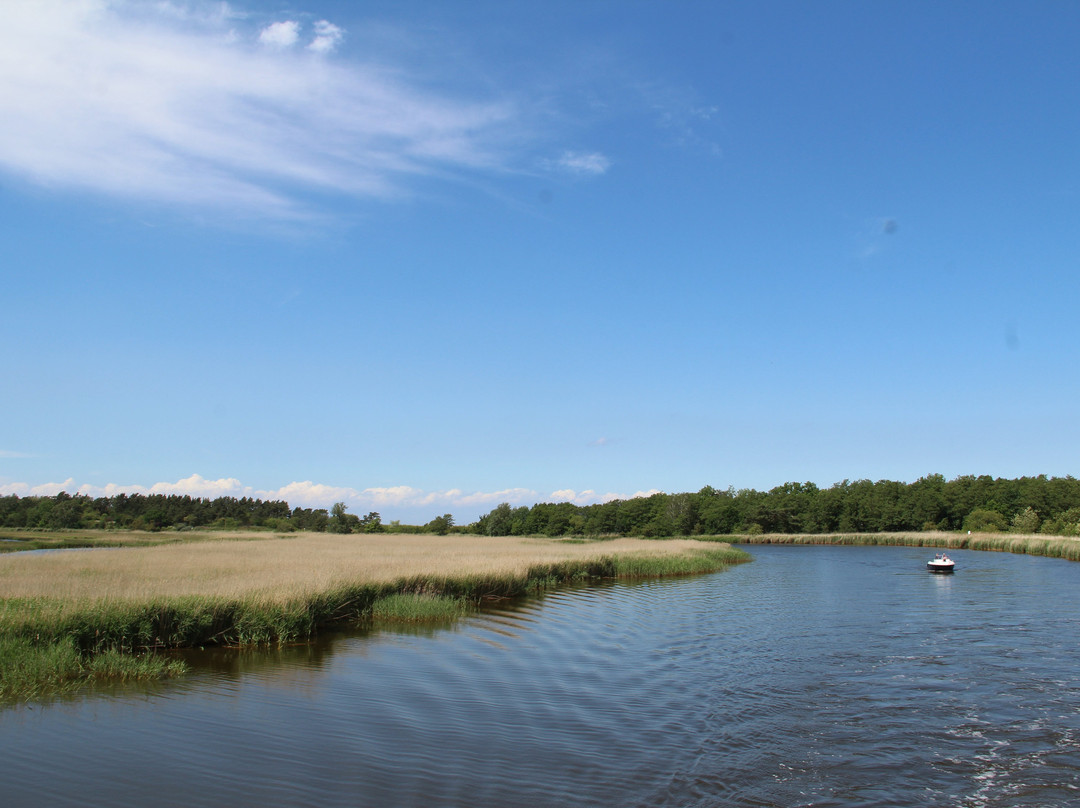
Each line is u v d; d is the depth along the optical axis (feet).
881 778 31.37
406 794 27.84
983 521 348.79
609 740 35.78
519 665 53.26
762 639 66.39
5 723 35.17
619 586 119.14
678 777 30.83
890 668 53.98
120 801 26.25
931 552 249.55
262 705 40.37
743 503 500.74
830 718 40.57
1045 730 38.70
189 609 55.83
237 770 29.96
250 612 58.49
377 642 61.62
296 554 126.21
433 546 178.60
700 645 63.00
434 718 38.81
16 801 25.76
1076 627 74.74
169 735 34.35
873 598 102.37
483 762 31.91
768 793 29.32
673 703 43.32
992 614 84.69
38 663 43.14
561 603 93.04
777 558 215.92
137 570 84.38
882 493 451.53
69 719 36.24
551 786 29.22
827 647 62.54
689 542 263.49
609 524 472.03
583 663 54.44
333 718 38.24
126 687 43.11
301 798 27.14
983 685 48.75
